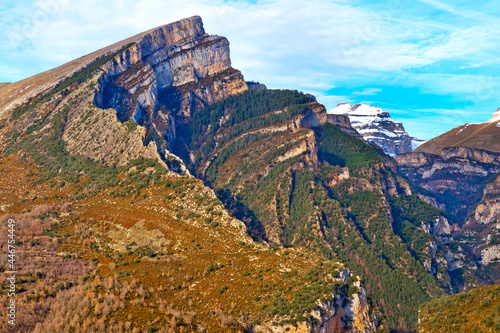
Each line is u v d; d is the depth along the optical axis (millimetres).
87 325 129500
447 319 126062
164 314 136125
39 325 129875
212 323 135625
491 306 123000
